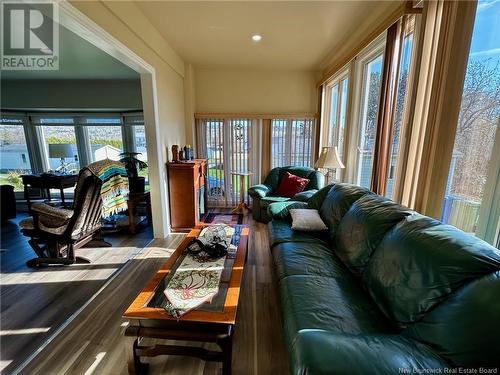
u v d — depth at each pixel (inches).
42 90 183.0
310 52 142.4
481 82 54.2
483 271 35.8
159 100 123.3
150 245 121.9
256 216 159.3
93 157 208.5
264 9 95.7
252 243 125.3
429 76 64.9
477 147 55.7
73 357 58.4
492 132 52.4
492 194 52.2
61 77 172.6
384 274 51.4
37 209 94.8
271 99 180.9
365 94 115.0
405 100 75.6
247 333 66.3
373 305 51.8
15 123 197.0
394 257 50.7
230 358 49.4
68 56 128.4
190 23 107.6
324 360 31.4
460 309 34.4
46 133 204.2
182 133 164.6
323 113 171.6
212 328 48.4
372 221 64.3
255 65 167.8
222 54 146.9
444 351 33.3
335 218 86.1
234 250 78.8
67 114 200.5
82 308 75.6
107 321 70.2
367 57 110.7
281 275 64.8
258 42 128.4
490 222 52.9
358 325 45.3
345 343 34.5
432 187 61.6
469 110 57.2
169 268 65.8
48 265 101.7
